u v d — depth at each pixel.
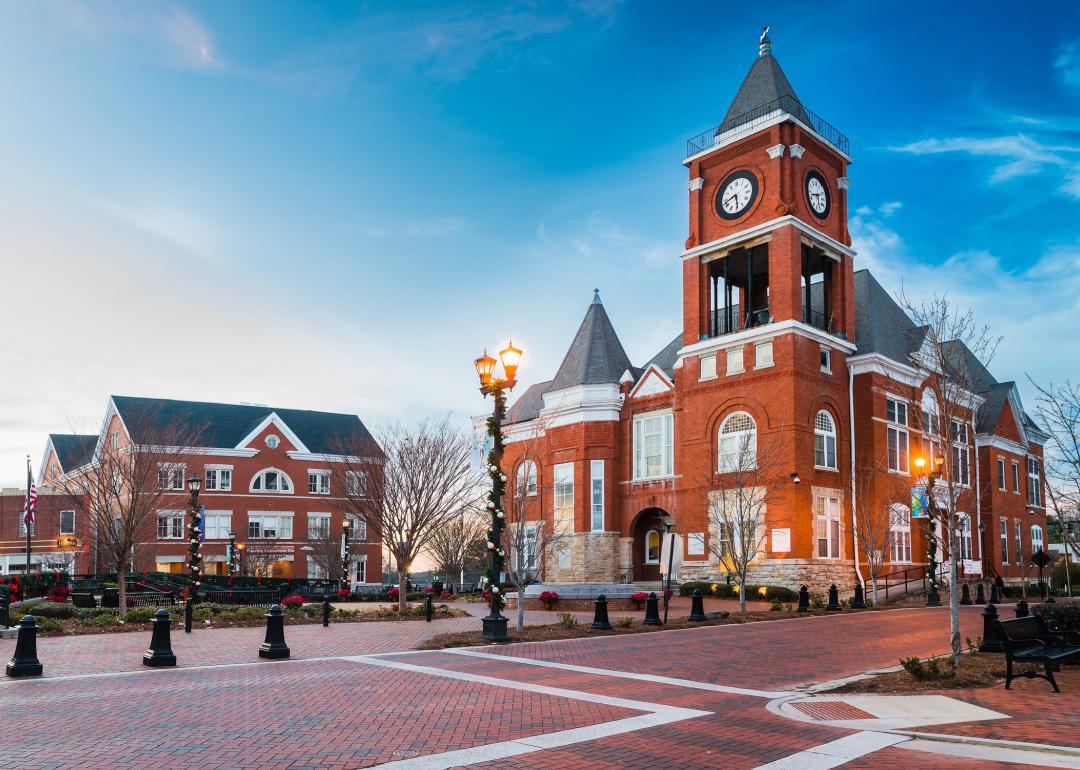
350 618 25.66
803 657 17.25
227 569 59.81
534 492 49.53
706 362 42.66
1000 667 14.84
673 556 24.73
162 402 63.34
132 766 8.05
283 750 8.72
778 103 41.81
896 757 8.69
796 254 40.34
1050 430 24.11
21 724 9.82
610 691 12.69
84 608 26.86
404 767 8.13
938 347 21.11
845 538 40.44
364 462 38.41
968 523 47.47
